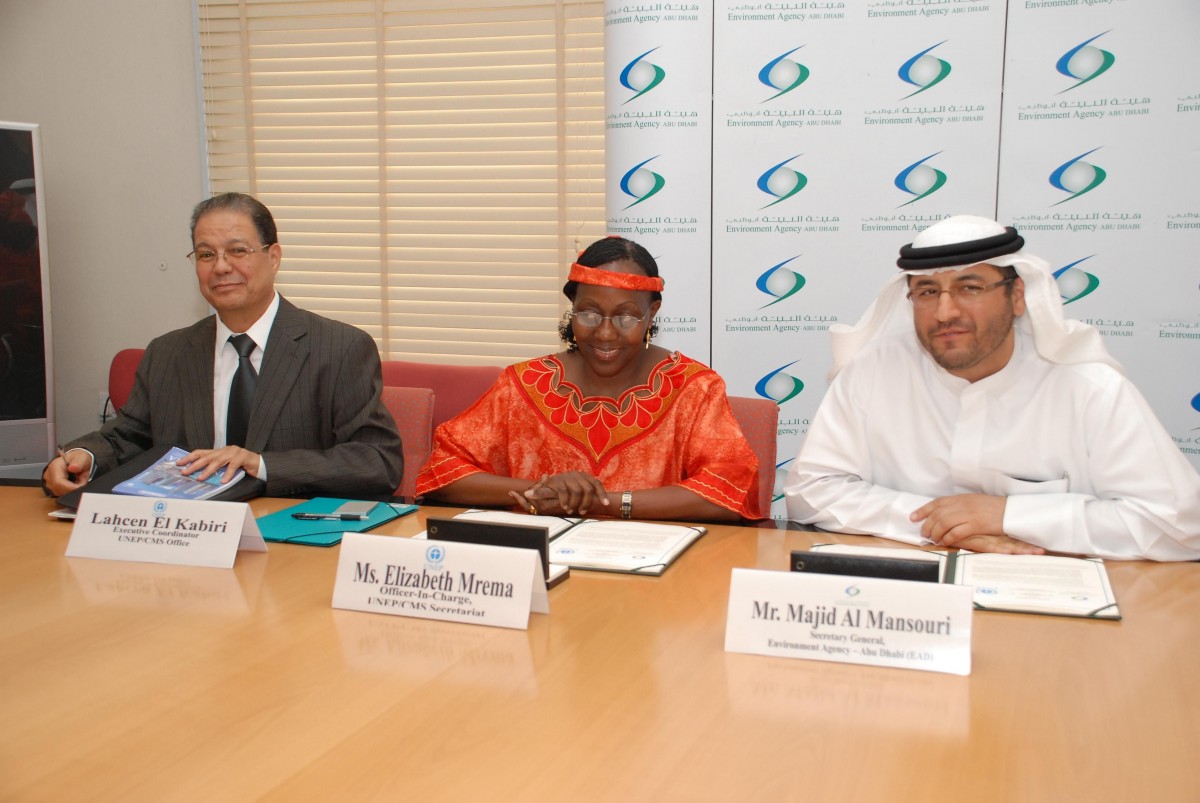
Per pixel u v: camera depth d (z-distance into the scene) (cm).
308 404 252
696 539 191
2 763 104
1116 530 174
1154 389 314
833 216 331
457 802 95
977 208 322
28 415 414
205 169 457
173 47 449
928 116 321
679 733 109
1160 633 138
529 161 428
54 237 468
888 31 319
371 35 434
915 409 212
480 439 238
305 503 218
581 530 194
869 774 100
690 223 338
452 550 149
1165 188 304
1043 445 198
